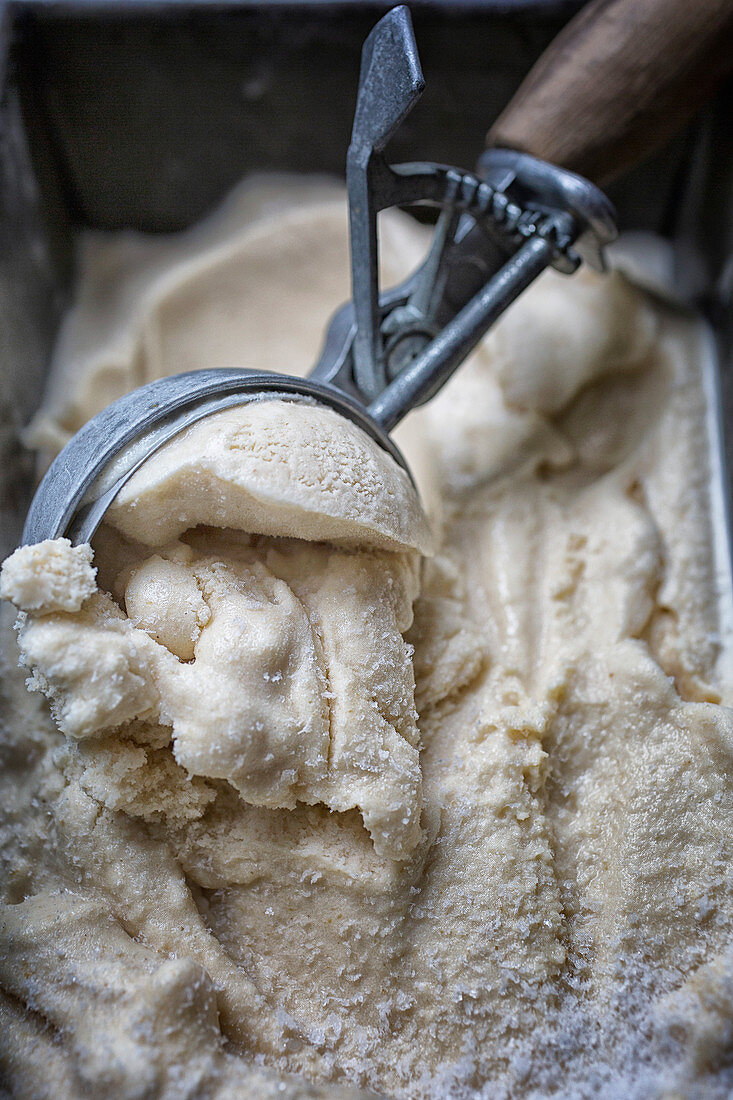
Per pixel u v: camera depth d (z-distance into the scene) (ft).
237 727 0.52
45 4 0.76
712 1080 0.51
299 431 0.54
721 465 0.73
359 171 0.60
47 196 0.82
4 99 0.74
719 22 0.65
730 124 0.75
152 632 0.54
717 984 0.53
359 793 0.53
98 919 0.54
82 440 0.55
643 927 0.56
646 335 0.76
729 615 0.68
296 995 0.55
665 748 0.60
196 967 0.52
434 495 0.71
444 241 0.64
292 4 0.77
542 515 0.71
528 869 0.56
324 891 0.55
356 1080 0.53
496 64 0.80
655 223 0.87
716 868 0.56
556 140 0.67
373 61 0.58
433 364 0.63
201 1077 0.49
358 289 0.62
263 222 0.86
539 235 0.65
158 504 0.54
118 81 0.81
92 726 0.52
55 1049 0.51
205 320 0.82
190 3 0.77
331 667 0.55
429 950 0.55
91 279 0.87
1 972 0.53
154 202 0.88
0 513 0.70
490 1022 0.54
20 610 0.53
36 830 0.58
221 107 0.83
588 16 0.69
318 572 0.58
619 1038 0.54
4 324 0.73
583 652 0.64
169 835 0.56
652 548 0.68
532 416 0.74
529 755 0.59
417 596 0.62
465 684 0.63
